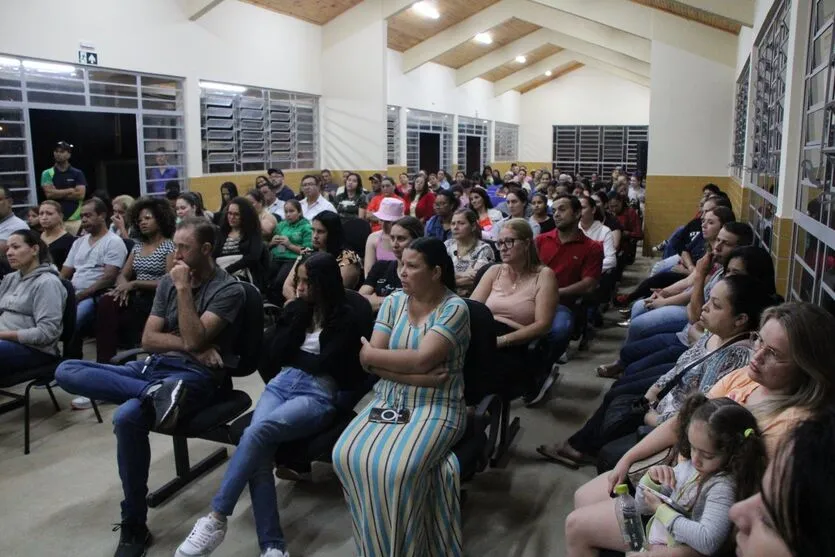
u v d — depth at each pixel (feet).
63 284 10.81
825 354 4.74
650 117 29.14
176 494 8.97
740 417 4.84
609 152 63.21
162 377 8.37
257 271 16.17
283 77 31.24
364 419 7.22
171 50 24.59
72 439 10.67
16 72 19.33
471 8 37.27
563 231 13.39
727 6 21.03
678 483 5.44
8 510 8.57
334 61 34.01
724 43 27.91
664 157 29.27
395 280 12.36
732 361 6.71
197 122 26.27
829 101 9.46
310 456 7.70
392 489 6.54
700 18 27.22
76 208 19.76
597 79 62.54
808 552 3.70
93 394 8.20
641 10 28.86
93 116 22.12
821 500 3.69
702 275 9.92
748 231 9.64
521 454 10.19
